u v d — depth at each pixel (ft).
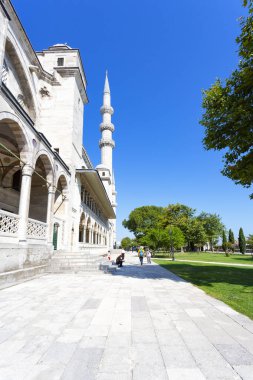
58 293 29.22
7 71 54.29
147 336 15.93
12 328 17.21
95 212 125.49
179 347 14.28
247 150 37.52
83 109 91.25
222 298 26.84
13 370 11.55
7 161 57.88
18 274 37.19
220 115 37.29
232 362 12.50
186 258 132.98
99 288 32.83
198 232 205.67
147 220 262.67
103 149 250.57
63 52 81.66
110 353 13.44
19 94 59.98
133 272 54.54
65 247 66.54
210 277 46.57
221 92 36.86
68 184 69.05
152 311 21.81
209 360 12.70
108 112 255.70
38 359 12.68
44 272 48.62
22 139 40.86
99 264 53.57
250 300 26.23
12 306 23.08
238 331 16.94
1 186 58.29
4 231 36.83
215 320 19.33
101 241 155.12
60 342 14.87
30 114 67.46
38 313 20.88
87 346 14.32
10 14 49.52
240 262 95.20
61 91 76.48
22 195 41.45
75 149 77.92
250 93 35.47
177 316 20.35
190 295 28.81
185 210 214.07
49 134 73.36
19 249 39.29
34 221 46.44
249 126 35.55
